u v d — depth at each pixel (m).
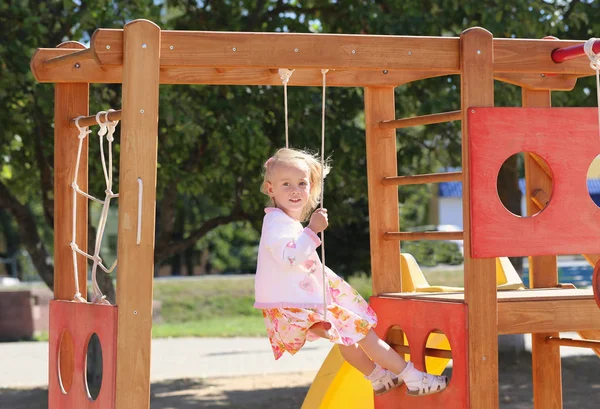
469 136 3.76
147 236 3.44
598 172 14.04
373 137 4.72
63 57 4.04
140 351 3.42
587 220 3.89
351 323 4.02
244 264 35.53
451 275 21.69
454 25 8.53
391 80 4.71
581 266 24.19
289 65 3.66
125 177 3.43
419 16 8.30
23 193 10.76
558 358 4.84
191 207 28.27
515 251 3.79
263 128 8.95
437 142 9.62
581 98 8.75
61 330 4.18
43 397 9.21
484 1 8.30
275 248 3.94
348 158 8.96
